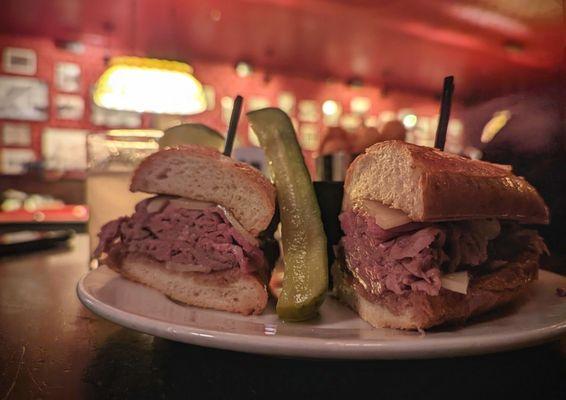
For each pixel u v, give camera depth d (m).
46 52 1.10
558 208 0.24
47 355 0.16
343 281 0.22
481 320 0.18
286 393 0.13
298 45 1.11
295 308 0.19
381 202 0.20
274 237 0.28
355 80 1.31
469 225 0.19
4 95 1.07
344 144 0.33
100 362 0.16
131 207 0.31
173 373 0.15
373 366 0.15
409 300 0.17
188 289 0.22
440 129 0.23
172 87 0.82
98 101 0.88
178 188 0.22
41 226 0.87
